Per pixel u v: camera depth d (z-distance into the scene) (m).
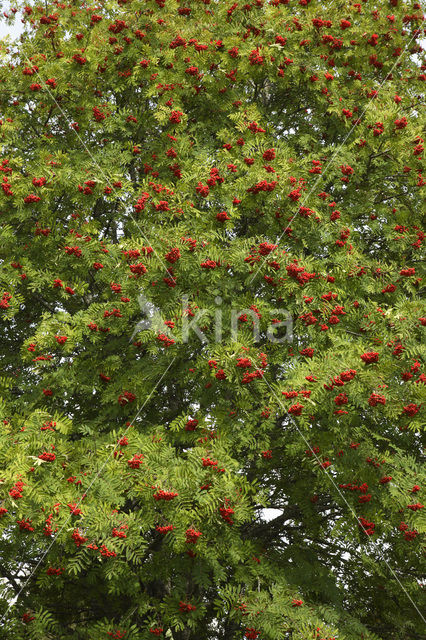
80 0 9.09
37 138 8.51
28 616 6.46
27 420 5.79
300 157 8.58
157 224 6.78
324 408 5.80
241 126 7.19
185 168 7.23
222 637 7.66
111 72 8.27
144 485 5.13
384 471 6.30
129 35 8.19
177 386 7.89
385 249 8.70
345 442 6.46
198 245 6.13
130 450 5.56
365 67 9.01
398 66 9.17
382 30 8.69
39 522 5.06
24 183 6.85
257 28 8.11
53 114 8.46
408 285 7.01
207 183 6.60
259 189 6.38
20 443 5.45
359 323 6.74
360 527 6.59
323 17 8.52
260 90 8.91
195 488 5.14
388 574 7.56
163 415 7.67
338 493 6.45
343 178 8.02
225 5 8.40
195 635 7.45
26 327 8.51
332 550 8.15
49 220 7.15
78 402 7.66
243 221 7.82
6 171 7.02
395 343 6.07
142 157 8.16
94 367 6.99
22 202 6.85
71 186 6.92
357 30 8.54
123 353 7.35
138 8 8.31
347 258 6.78
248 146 6.88
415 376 6.09
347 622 6.59
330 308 6.16
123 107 8.88
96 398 7.57
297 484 7.25
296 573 6.74
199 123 8.19
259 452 6.85
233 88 8.38
